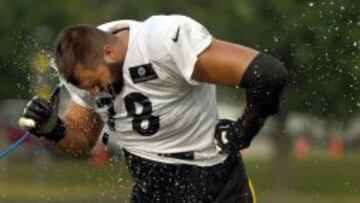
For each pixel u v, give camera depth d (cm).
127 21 1413
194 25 1366
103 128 1530
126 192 1786
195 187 1462
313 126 4684
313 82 4278
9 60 4684
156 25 1375
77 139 1519
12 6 4731
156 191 1492
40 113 1465
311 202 4438
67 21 4806
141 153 1474
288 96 4441
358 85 4156
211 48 1360
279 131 4903
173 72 1377
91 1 4875
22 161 5091
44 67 1772
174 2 4578
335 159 5534
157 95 1410
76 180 4431
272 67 1348
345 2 3806
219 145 1430
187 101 1425
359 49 3878
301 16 4194
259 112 1377
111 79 1405
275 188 4900
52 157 4806
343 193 4819
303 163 5525
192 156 1458
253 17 4450
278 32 4316
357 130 5741
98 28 1416
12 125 5488
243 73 1348
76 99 1519
